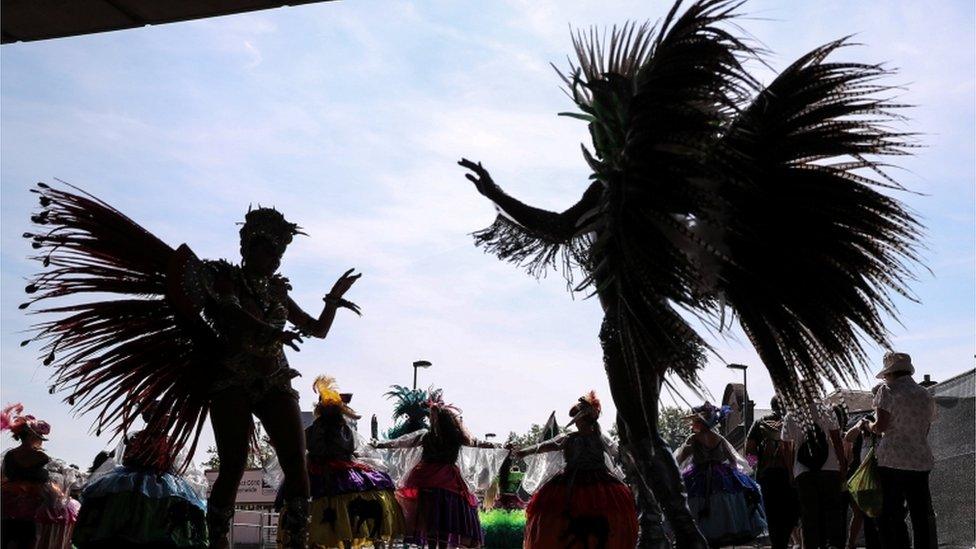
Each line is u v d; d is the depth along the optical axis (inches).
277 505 345.1
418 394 489.1
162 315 198.1
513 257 209.3
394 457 484.1
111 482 283.9
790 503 382.3
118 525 278.7
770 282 175.5
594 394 275.7
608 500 258.8
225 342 193.6
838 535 413.7
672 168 173.8
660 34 182.7
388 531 379.6
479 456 526.9
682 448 409.4
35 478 360.2
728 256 175.5
